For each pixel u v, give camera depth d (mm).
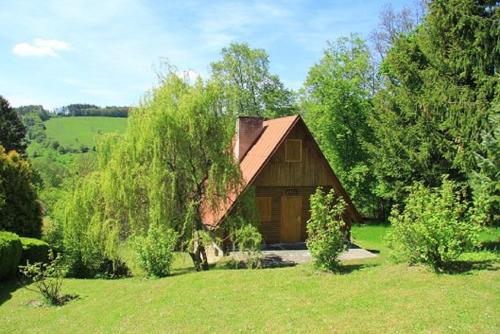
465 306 9500
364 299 10836
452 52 23688
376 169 31656
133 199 18000
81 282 17359
